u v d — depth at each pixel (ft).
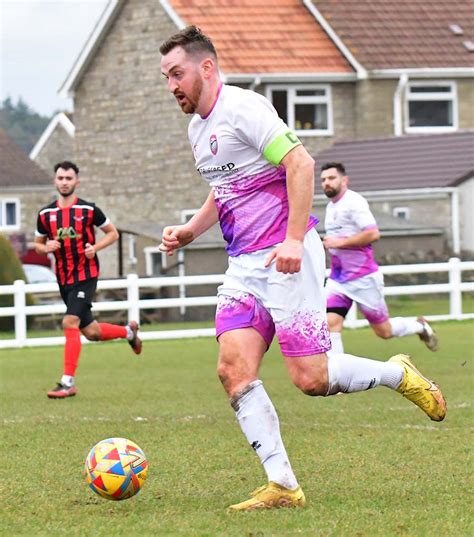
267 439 49.21
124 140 304.09
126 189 304.30
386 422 74.95
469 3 305.32
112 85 305.53
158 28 295.28
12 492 54.29
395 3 298.97
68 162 95.71
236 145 49.29
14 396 96.37
